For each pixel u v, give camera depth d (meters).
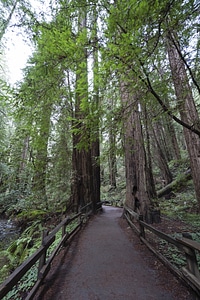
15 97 2.91
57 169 8.58
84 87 2.72
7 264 4.84
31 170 8.94
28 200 8.38
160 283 2.65
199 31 2.36
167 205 8.24
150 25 2.01
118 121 3.12
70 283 2.75
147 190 6.22
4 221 9.43
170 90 2.80
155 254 3.53
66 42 2.31
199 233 4.64
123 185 17.38
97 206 9.77
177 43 2.65
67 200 8.51
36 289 2.31
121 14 1.86
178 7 1.95
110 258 3.67
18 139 8.55
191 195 8.30
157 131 12.61
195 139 5.62
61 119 7.48
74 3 2.30
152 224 5.81
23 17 2.62
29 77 3.01
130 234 5.34
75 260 3.62
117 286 2.64
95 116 2.90
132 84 2.54
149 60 2.44
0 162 9.86
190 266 2.31
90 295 2.45
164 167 11.12
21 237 6.86
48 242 2.93
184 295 2.31
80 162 9.29
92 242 4.76
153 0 1.73
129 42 1.90
